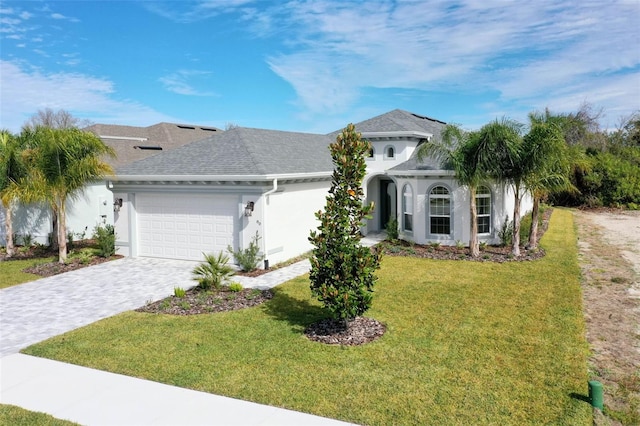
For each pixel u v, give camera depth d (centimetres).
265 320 944
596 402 580
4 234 2042
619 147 4184
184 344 817
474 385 643
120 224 1716
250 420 562
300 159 1856
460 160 1559
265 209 1471
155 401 616
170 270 1479
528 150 1484
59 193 1546
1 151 1659
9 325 962
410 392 625
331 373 688
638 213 3111
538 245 1814
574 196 3444
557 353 753
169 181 1580
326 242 841
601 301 1067
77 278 1391
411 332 859
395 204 2255
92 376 697
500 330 865
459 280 1273
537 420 552
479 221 1811
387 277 1318
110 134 3180
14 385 673
